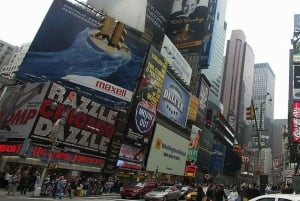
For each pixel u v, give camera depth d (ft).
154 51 203.62
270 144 446.19
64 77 161.79
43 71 156.97
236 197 59.16
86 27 175.22
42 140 113.80
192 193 93.97
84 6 176.65
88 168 135.33
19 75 150.71
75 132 127.85
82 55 170.91
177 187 109.29
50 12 166.40
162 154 213.87
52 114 117.19
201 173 336.29
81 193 94.73
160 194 90.79
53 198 77.25
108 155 146.41
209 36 349.00
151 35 268.21
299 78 192.34
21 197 71.97
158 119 218.59
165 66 217.97
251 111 75.97
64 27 168.35
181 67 258.78
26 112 116.88
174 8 342.85
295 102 182.91
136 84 189.06
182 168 250.98
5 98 128.26
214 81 603.67
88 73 170.40
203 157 349.00
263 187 82.07
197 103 292.61
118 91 178.70
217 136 450.30
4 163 112.06
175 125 246.68
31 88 121.60
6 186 88.33
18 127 115.55
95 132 138.10
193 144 290.97
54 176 112.57
